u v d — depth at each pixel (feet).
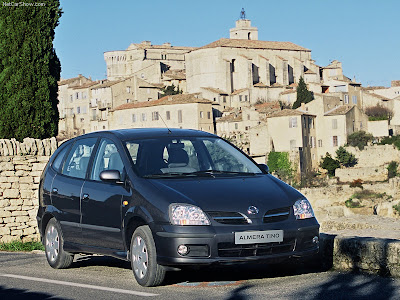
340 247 34.81
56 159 41.50
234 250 30.55
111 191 34.73
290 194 33.12
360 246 33.88
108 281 34.22
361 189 290.15
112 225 34.42
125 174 34.40
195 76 607.78
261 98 588.91
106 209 34.86
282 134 392.88
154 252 31.32
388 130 418.72
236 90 595.88
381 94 569.64
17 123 82.43
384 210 246.47
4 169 65.87
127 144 35.70
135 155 35.01
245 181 33.73
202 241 30.30
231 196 31.73
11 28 82.94
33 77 83.05
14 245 59.98
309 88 559.79
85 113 607.37
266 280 32.63
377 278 32.19
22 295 31.50
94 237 36.06
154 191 32.19
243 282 32.19
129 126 507.71
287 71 615.16
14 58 82.74
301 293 28.86
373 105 514.27
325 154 406.82
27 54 82.79
